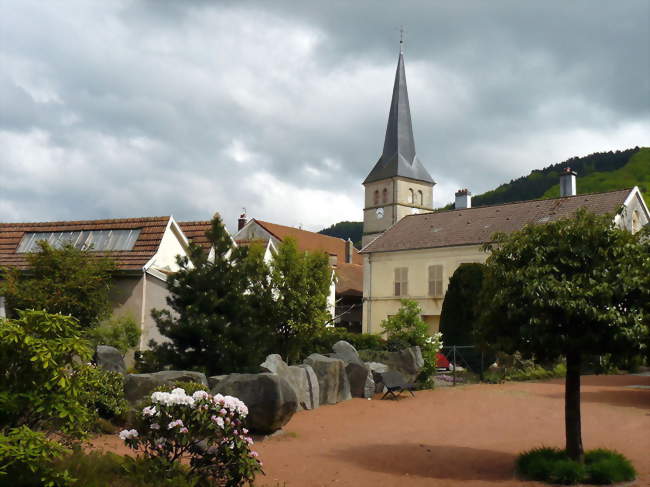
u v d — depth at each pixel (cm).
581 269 890
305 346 2161
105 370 1254
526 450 1061
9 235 2725
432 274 3869
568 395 912
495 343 946
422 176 8719
